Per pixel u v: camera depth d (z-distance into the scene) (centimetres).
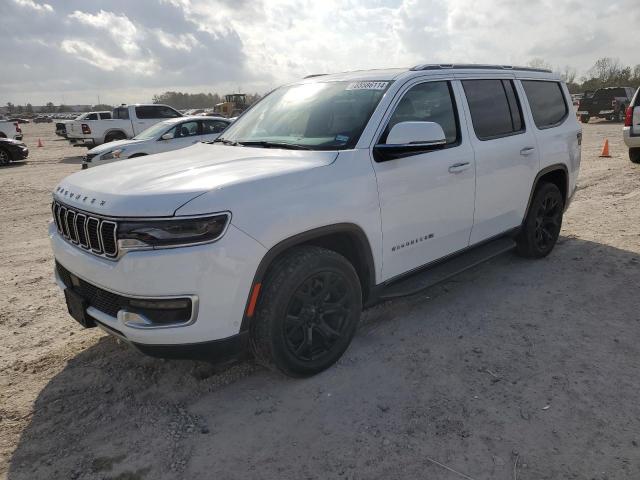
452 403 299
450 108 408
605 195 850
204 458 262
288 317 303
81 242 296
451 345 368
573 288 462
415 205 367
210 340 276
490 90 452
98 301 294
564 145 534
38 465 259
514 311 420
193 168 313
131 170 322
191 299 265
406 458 257
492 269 516
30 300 471
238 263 272
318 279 315
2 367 351
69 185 321
